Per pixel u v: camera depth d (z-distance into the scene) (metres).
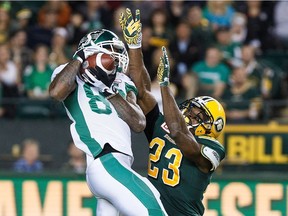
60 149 27.78
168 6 30.55
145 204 15.23
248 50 28.45
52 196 23.88
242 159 27.28
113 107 15.89
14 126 27.88
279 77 28.44
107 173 15.45
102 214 15.78
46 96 28.39
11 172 23.95
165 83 15.78
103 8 30.78
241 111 27.42
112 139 15.65
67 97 15.85
